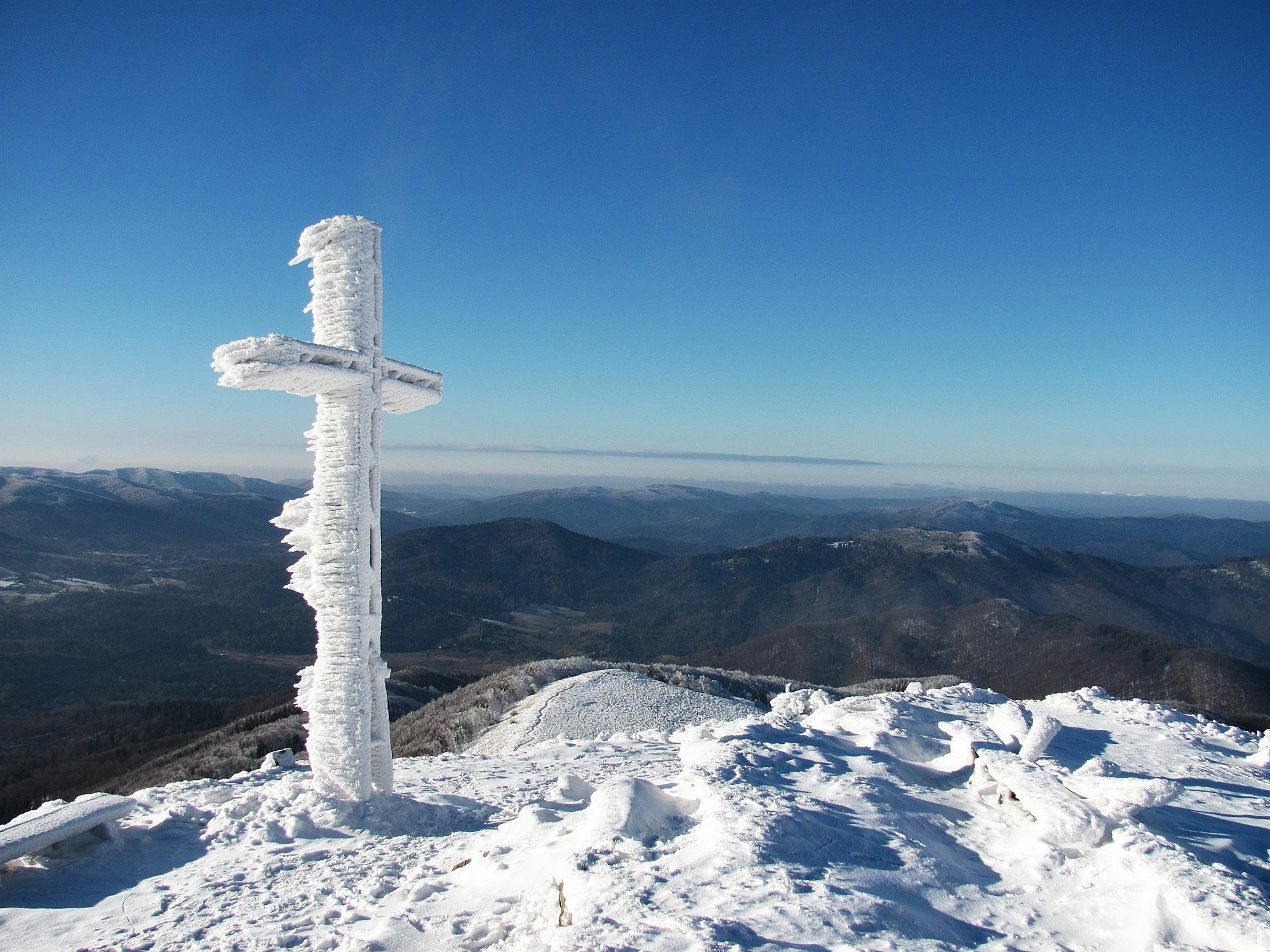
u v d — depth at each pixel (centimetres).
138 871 727
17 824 736
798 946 420
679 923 435
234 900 636
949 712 1198
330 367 880
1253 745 1167
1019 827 668
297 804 888
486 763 1309
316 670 920
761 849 536
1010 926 489
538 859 594
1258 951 438
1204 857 604
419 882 630
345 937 543
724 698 2816
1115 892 523
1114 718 1265
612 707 2516
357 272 937
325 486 926
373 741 920
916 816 682
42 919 620
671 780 838
